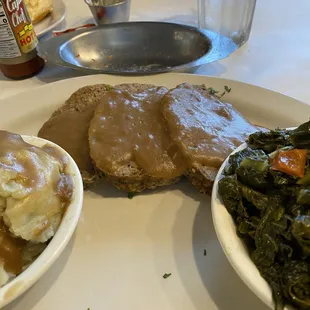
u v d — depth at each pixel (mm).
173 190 271
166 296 214
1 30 335
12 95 327
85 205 262
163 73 335
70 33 377
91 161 264
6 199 200
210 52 348
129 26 382
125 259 232
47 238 208
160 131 266
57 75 373
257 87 319
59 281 221
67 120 285
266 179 203
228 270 224
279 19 448
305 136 209
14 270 201
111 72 337
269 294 176
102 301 213
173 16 462
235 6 386
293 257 180
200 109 281
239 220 206
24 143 232
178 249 237
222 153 253
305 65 373
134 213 257
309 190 189
